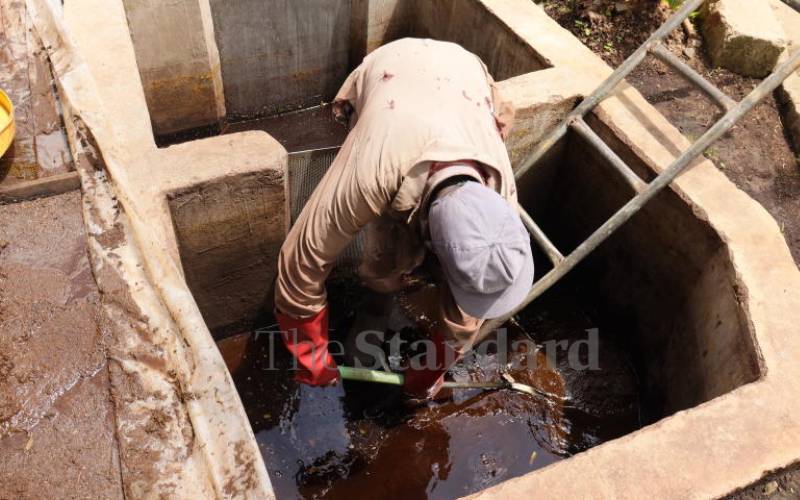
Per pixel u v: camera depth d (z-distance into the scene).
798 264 2.73
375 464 2.67
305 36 3.98
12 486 1.41
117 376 1.60
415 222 1.93
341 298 3.21
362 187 1.82
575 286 3.39
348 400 2.85
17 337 1.65
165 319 1.72
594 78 3.01
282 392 2.88
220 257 2.64
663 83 3.40
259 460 1.51
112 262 1.82
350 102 2.29
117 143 2.22
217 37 3.73
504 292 1.77
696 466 1.83
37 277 1.76
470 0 3.47
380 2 3.90
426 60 2.05
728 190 2.59
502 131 2.36
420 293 2.99
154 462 1.47
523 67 3.29
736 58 3.45
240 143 2.44
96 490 1.42
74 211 1.93
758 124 3.27
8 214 1.89
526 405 2.89
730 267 2.36
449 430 2.78
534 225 2.72
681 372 2.61
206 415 1.56
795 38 3.71
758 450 1.88
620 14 3.63
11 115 1.96
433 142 1.80
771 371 2.05
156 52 3.49
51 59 2.32
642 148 2.73
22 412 1.52
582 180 3.09
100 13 2.71
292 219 2.90
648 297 2.93
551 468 1.80
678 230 2.64
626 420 2.90
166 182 2.25
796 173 3.08
